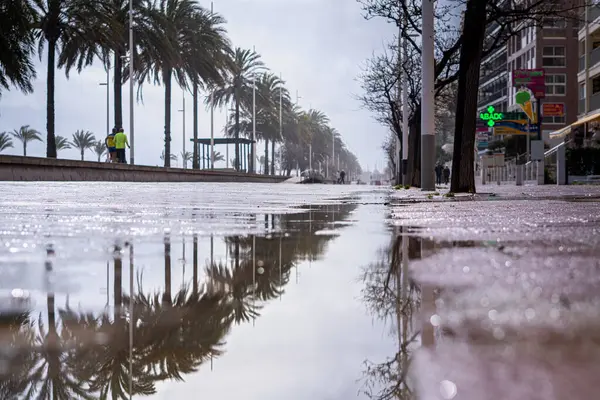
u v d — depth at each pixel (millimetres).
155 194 11656
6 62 32906
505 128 55406
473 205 7855
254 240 3111
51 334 1103
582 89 49438
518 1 18031
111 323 1188
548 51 71688
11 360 934
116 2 48188
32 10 33375
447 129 68125
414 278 1750
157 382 831
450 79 22375
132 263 2156
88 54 45406
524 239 3090
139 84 59438
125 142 40719
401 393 750
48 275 1847
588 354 860
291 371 874
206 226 4078
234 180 61281
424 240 3092
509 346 921
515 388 710
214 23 62969
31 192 12133
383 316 1233
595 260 2145
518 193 14320
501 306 1270
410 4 22281
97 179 33500
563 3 17625
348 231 3730
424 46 17984
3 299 1428
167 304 1399
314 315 1268
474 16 14945
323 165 177750
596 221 4582
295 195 12836
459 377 768
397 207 7418
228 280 1758
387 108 42094
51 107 38562
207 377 854
